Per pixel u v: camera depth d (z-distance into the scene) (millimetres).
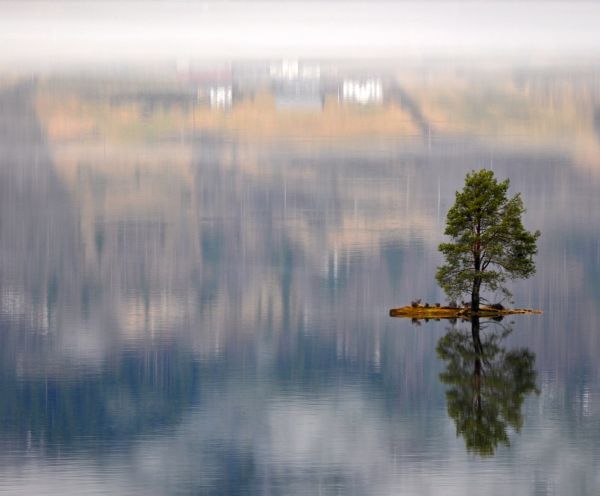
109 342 163125
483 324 161125
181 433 125375
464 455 118188
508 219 157000
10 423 129250
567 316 165000
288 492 111562
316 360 149875
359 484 112562
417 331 159500
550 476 113312
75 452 121000
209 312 183875
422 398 134000
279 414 130375
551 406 130250
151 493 111875
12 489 112562
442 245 160250
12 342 163750
